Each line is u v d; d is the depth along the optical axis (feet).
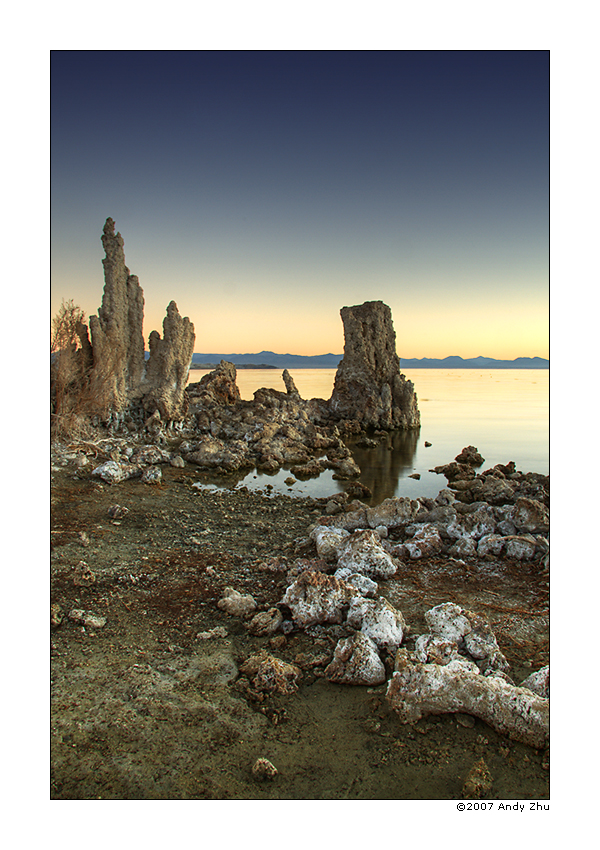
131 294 68.54
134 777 15.11
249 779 15.20
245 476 57.11
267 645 22.41
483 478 55.31
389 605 23.30
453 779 15.37
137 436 66.13
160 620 24.26
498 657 20.71
